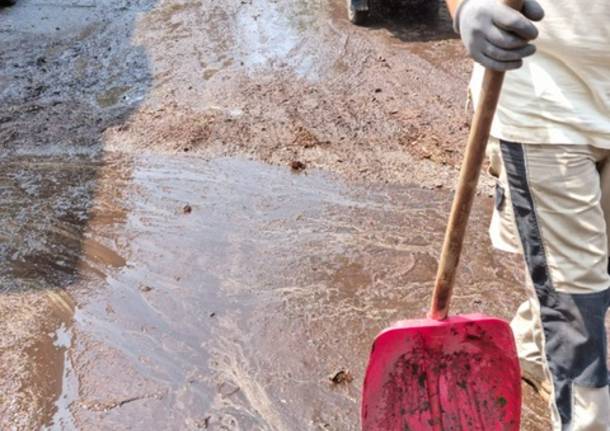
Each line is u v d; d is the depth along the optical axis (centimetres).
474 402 194
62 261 316
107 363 262
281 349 269
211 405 245
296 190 366
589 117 177
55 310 288
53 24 596
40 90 477
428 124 429
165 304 291
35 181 373
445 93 469
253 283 303
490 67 156
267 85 481
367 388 190
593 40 170
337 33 574
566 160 179
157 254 320
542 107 179
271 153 398
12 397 248
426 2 630
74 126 427
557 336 192
